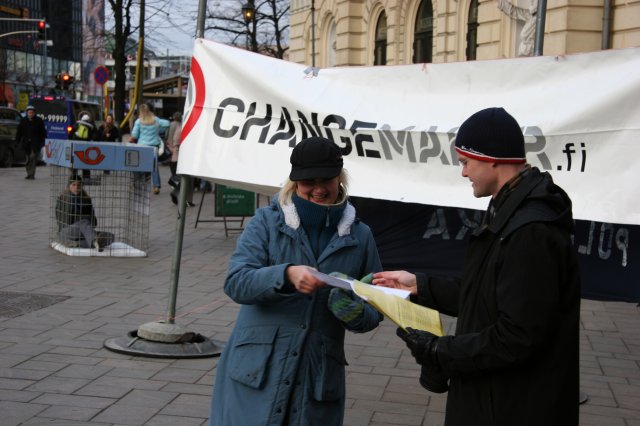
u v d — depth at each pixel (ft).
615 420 16.66
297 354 9.90
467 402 8.52
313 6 94.27
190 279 29.43
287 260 10.17
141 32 87.20
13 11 255.29
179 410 16.21
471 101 16.38
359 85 17.47
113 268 30.78
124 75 107.34
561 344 8.19
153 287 27.73
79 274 29.45
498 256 8.28
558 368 8.18
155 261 32.68
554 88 15.67
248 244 10.25
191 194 52.70
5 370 18.20
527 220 8.11
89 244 33.35
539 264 7.97
